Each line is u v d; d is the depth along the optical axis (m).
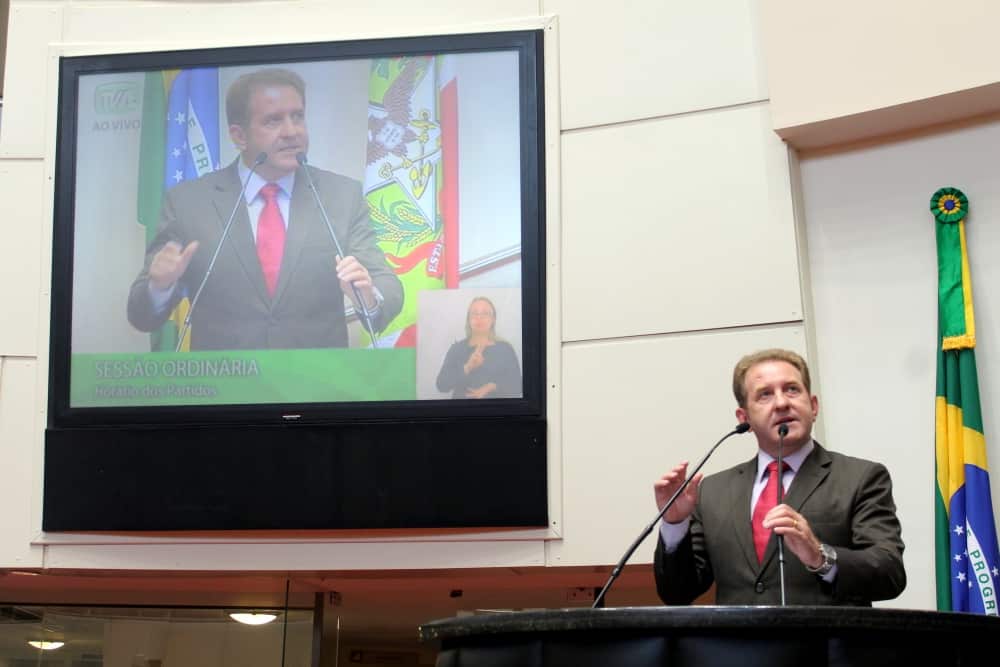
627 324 4.34
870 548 2.33
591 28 4.66
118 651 5.29
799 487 2.60
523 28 4.66
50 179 4.80
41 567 4.57
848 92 4.16
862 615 1.73
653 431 4.23
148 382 4.56
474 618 1.97
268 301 4.57
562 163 4.56
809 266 4.30
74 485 4.53
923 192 4.18
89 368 4.61
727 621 1.75
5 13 6.25
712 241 4.32
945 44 4.04
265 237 4.62
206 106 4.76
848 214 4.29
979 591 3.67
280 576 4.81
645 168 4.47
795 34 4.29
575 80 4.62
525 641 1.91
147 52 4.82
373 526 4.33
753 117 4.40
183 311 4.60
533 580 4.84
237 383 4.52
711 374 4.21
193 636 5.28
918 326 4.08
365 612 6.38
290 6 4.89
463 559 4.32
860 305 4.19
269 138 4.70
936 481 3.84
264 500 4.41
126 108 4.80
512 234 4.49
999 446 3.86
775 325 4.17
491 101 4.61
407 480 4.34
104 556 4.56
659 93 4.53
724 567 2.59
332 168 4.64
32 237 4.78
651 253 4.38
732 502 2.66
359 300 4.52
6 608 5.32
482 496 4.29
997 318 3.96
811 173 4.39
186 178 4.71
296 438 4.43
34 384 4.66
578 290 4.43
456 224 4.53
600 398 4.31
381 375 4.45
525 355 4.38
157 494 4.48
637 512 4.18
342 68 4.71
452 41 4.67
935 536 3.82
